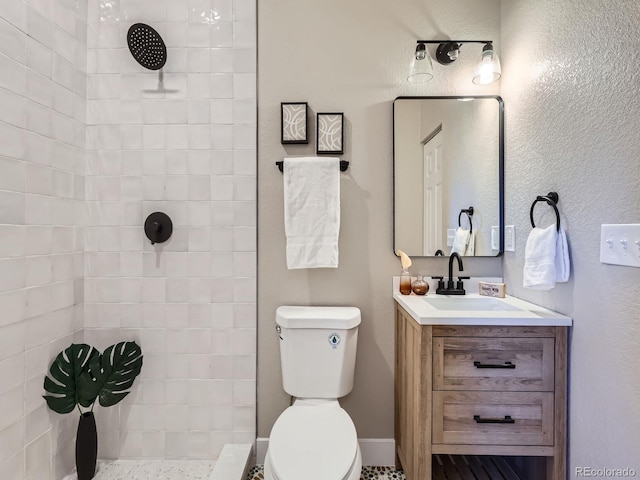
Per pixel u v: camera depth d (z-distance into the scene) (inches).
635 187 34.8
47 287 54.7
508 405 45.8
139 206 64.3
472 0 64.8
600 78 39.6
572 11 44.6
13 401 48.2
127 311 64.3
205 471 61.4
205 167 64.4
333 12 65.0
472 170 64.6
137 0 63.9
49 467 54.8
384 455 64.2
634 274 35.1
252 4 64.3
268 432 65.0
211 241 64.4
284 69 64.9
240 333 64.6
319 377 57.7
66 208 59.1
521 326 45.4
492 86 64.9
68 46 58.9
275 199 65.2
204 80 64.2
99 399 56.7
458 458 64.6
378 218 65.1
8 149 47.4
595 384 40.5
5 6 46.8
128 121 64.1
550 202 47.4
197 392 64.5
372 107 64.9
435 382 46.1
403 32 65.0
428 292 64.4
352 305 65.1
